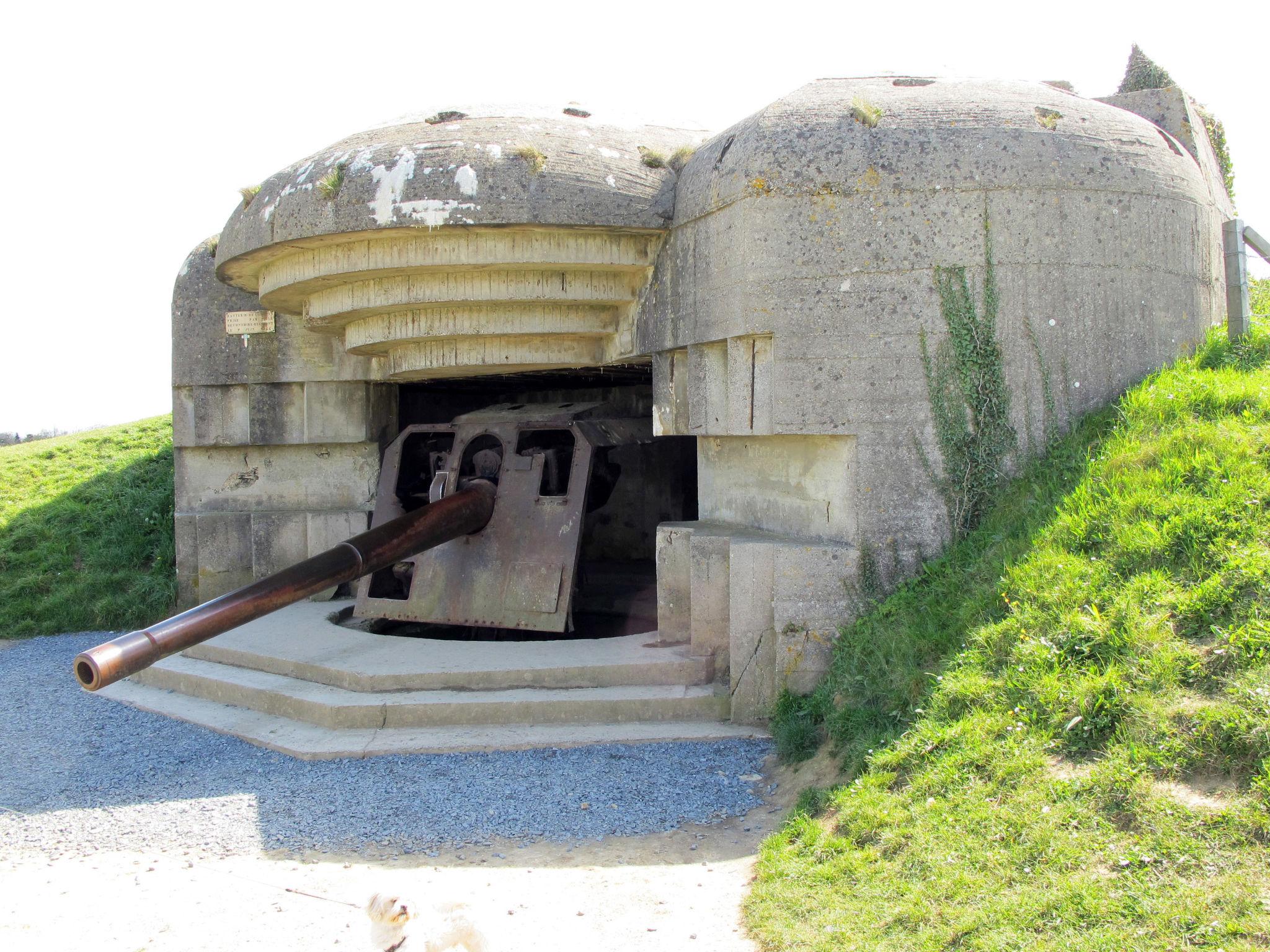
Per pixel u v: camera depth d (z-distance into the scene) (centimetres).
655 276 824
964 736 486
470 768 649
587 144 806
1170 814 383
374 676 768
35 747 741
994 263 690
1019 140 696
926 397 691
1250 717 402
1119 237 715
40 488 1480
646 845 523
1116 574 533
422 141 791
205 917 460
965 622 589
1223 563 498
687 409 805
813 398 698
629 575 1194
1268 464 555
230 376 1138
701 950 403
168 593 1195
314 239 795
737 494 820
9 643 1147
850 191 693
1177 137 876
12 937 446
